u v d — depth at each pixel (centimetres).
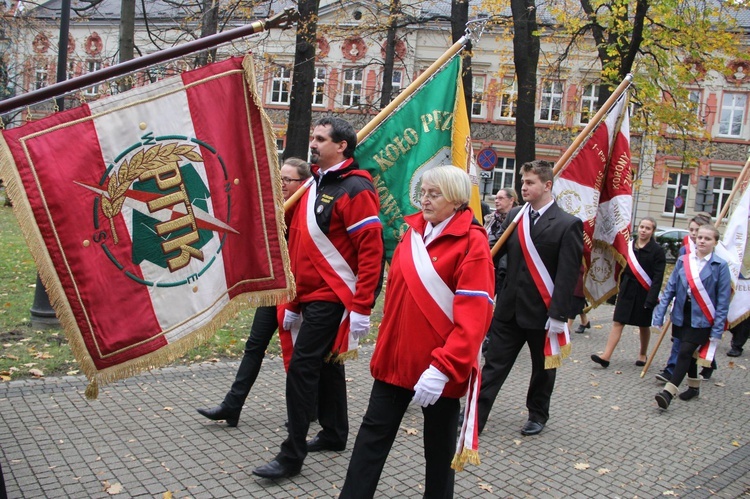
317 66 3244
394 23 1780
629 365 808
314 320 394
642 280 753
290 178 479
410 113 490
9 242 1399
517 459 467
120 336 281
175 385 562
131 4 1019
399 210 489
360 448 303
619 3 1429
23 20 2191
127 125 285
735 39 1664
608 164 623
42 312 693
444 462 312
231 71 324
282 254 341
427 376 282
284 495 377
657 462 482
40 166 259
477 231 304
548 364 493
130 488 371
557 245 491
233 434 461
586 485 431
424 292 298
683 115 1769
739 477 466
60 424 456
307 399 393
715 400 673
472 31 506
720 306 610
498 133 3653
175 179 301
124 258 284
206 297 313
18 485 365
